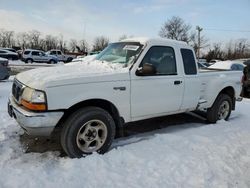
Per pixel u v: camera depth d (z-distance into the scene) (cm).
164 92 485
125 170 371
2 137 469
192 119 652
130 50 477
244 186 343
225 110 650
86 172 359
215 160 411
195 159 411
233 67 1279
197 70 553
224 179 357
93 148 412
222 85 614
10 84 1060
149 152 430
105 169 369
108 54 515
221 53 6638
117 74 423
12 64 2967
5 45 7525
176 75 505
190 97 538
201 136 516
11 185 320
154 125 593
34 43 7594
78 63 514
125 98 434
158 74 480
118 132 466
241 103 921
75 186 326
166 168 380
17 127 518
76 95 384
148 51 466
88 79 394
